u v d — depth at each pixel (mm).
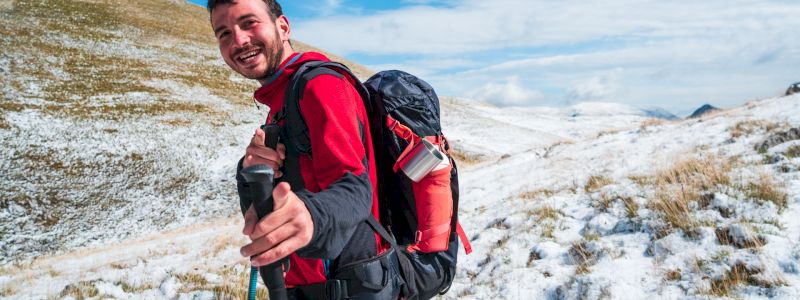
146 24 69875
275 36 1830
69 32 60406
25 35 56250
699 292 4309
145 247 17438
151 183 33594
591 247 5738
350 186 1314
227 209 29984
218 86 54625
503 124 68938
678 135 13102
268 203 986
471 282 5887
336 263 1713
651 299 4422
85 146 36750
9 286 9336
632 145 13383
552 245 6148
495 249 6539
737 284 4285
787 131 9047
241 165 1547
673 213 5949
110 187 32469
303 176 1656
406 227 1977
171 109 45688
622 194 7273
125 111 43438
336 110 1547
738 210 5738
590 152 14016
